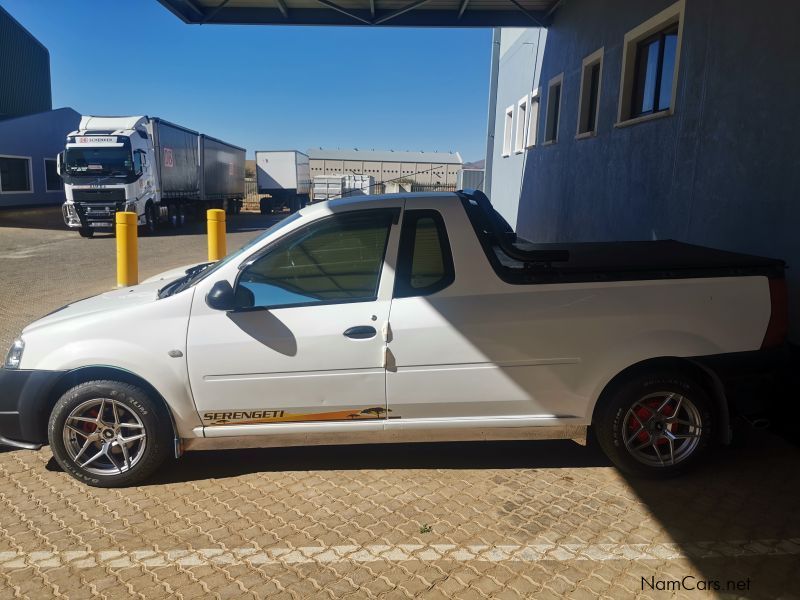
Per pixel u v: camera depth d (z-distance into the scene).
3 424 3.72
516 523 3.31
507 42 18.20
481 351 3.57
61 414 3.61
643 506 3.47
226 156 34.47
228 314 3.61
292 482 3.82
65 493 3.71
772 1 5.52
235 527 3.31
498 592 2.75
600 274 3.61
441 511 3.45
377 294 3.61
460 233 3.62
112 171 19.94
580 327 3.57
